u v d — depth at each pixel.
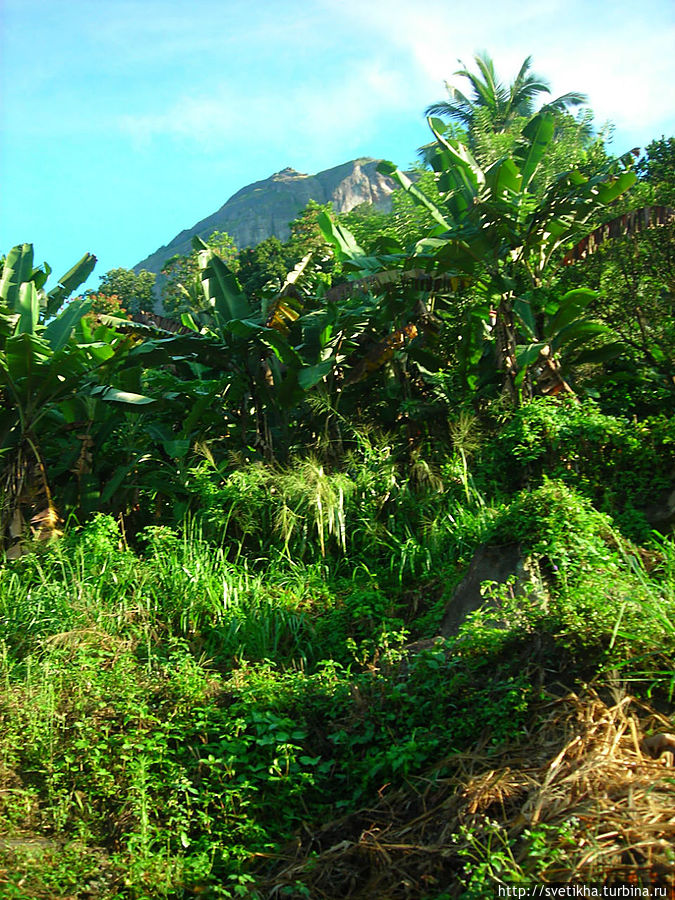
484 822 4.23
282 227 91.25
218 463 12.83
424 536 9.67
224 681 6.85
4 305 11.25
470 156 13.29
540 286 12.72
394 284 12.56
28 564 9.95
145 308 47.81
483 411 12.85
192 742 5.89
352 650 7.33
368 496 10.43
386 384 14.57
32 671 6.91
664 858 3.58
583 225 12.64
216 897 4.43
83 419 13.16
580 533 6.83
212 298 14.40
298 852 4.80
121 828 5.08
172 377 13.61
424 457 12.09
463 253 11.93
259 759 5.62
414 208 17.02
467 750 5.12
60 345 12.51
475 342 13.06
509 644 5.78
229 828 5.09
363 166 98.06
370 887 4.23
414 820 4.62
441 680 5.84
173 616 8.52
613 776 4.17
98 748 5.55
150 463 13.30
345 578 9.63
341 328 13.95
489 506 10.12
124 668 6.75
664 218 11.66
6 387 11.80
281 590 8.91
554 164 16.48
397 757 5.21
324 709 6.06
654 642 5.12
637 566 6.95
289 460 13.12
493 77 26.31
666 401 12.53
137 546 12.30
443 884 4.09
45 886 4.41
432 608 8.19
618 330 13.39
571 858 3.68
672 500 8.88
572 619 5.44
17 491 11.48
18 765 5.60
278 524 10.02
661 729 4.70
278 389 13.20
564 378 12.96
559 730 4.82
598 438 9.64
